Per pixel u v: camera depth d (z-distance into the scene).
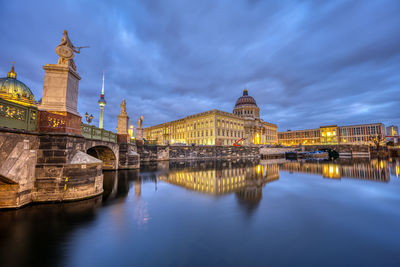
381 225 7.93
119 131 24.59
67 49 10.62
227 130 81.88
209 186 15.92
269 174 24.09
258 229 7.42
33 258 5.35
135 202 10.87
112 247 5.96
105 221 7.99
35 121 9.59
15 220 7.79
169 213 9.16
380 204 11.14
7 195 8.56
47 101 10.09
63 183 9.96
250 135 93.75
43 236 6.62
